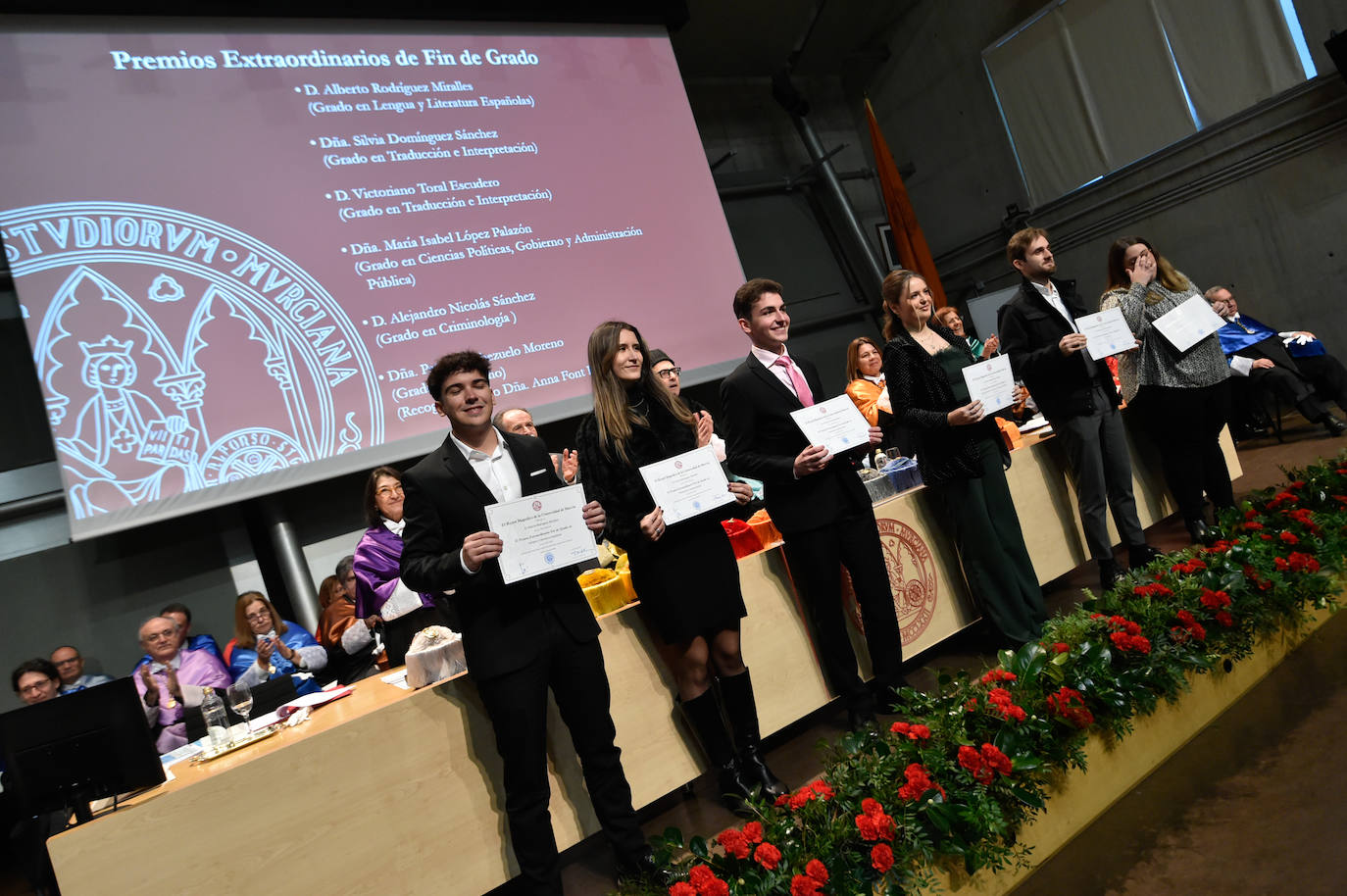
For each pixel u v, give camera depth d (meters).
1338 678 2.26
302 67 4.86
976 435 2.85
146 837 1.70
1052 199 8.37
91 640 4.36
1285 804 1.78
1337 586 2.66
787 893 1.64
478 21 5.61
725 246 6.32
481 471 2.00
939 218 9.49
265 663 3.32
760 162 9.18
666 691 2.38
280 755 1.85
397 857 1.94
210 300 4.35
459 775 2.05
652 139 6.19
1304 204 6.75
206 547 4.69
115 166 4.23
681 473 2.17
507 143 5.51
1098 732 2.03
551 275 5.48
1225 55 6.95
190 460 4.18
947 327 3.07
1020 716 1.91
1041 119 8.27
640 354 2.29
